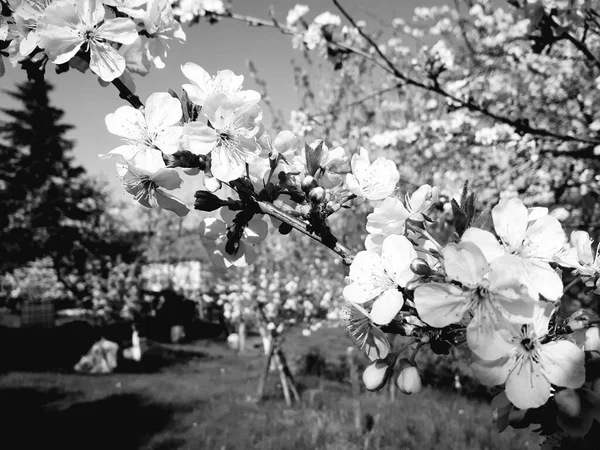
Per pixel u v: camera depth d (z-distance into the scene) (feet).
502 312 2.61
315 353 46.06
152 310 63.41
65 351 51.72
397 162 23.61
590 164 15.23
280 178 3.79
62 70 3.86
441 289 2.66
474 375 2.69
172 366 48.42
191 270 79.82
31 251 59.72
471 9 18.99
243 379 40.75
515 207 3.05
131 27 3.61
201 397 33.24
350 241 26.86
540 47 9.20
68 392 34.32
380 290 3.22
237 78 3.88
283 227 4.15
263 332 34.37
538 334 2.68
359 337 3.34
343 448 21.98
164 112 3.56
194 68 3.83
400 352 3.21
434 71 11.64
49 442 22.72
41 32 3.49
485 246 2.66
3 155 68.64
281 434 24.31
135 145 3.53
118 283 54.70
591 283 3.34
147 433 24.35
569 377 2.59
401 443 22.27
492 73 19.26
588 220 15.23
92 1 3.57
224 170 3.47
